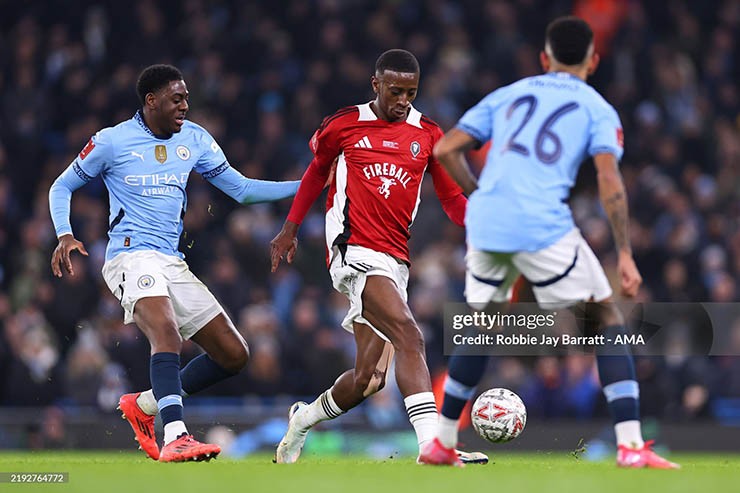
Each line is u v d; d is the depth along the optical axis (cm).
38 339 4584
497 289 2016
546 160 1962
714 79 7069
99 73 6353
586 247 1984
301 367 4903
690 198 6262
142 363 4597
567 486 1631
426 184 5806
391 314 2441
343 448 4309
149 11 6606
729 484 1675
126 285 2578
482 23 6962
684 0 7438
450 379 2034
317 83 6359
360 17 6762
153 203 2638
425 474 1891
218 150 2777
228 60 6519
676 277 5550
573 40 2030
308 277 5478
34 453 3900
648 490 1575
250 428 4306
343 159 2564
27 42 6331
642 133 6562
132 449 4166
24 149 6012
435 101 6400
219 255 5253
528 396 4694
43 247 5350
